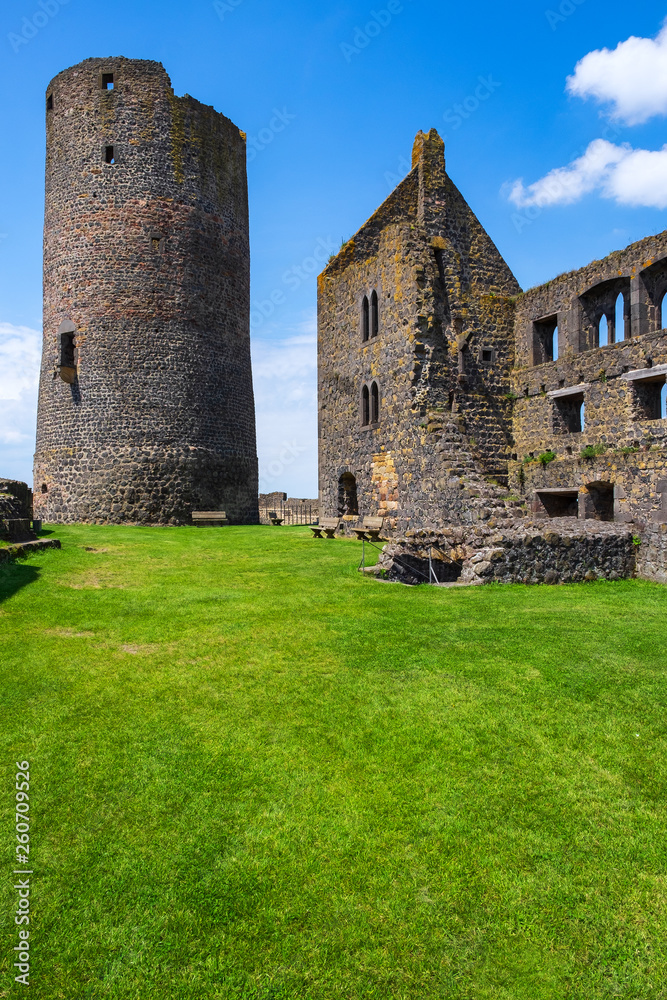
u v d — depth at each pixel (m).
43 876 4.07
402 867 4.23
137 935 3.70
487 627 8.94
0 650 7.70
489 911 3.92
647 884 4.13
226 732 5.82
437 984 3.46
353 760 5.39
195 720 6.04
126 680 6.94
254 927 3.77
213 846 4.37
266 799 4.87
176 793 4.91
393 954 3.63
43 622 9.00
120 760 5.32
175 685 6.82
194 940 3.68
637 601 10.81
